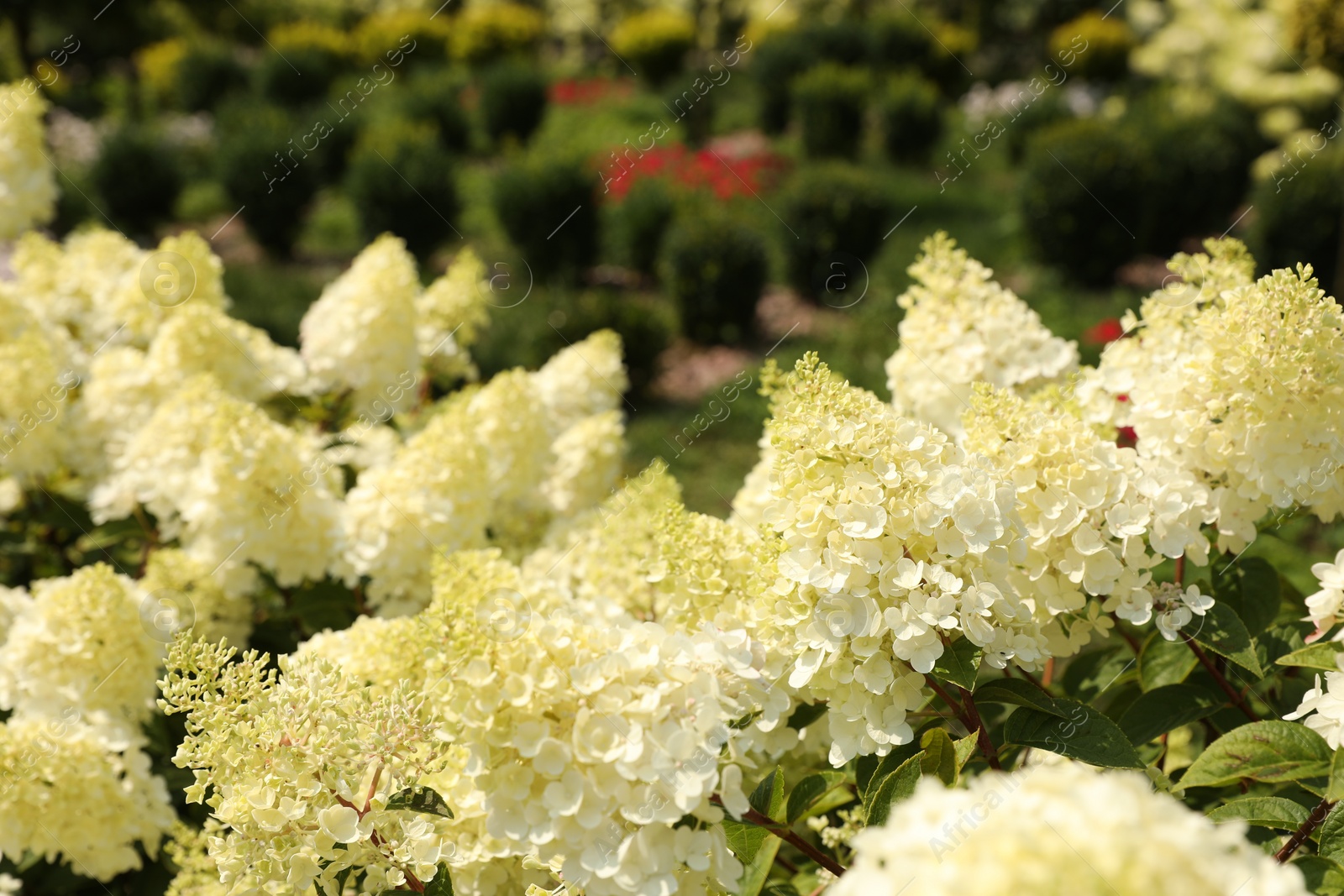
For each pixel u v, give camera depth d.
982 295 2.68
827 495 1.80
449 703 1.60
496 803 1.57
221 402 2.93
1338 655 1.71
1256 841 1.89
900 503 1.79
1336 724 1.66
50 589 2.56
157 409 3.45
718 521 2.16
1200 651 2.14
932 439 1.89
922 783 1.32
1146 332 2.43
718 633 1.76
